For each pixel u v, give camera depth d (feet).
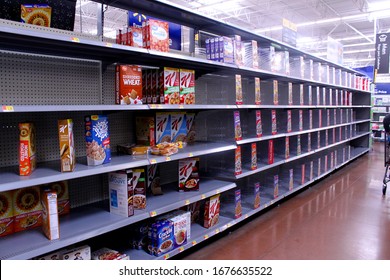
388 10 31.65
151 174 9.73
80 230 6.99
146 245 8.89
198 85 12.35
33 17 6.65
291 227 12.32
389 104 42.96
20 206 7.00
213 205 10.60
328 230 12.02
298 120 16.16
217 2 31.42
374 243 10.84
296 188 16.34
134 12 9.23
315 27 45.68
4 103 7.08
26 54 7.42
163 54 8.14
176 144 9.25
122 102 7.71
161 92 8.81
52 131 8.07
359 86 27.94
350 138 26.25
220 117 11.71
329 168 21.49
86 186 8.93
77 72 8.49
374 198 16.42
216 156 11.87
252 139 12.00
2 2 6.31
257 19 42.91
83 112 8.73
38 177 6.10
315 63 18.63
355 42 55.52
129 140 10.02
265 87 13.98
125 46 7.27
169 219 8.95
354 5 36.19
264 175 14.62
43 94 7.77
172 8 8.91
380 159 29.19
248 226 12.40
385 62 31.24
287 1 34.81
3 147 7.23
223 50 10.38
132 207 7.91
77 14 33.45
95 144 7.24
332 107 21.22
